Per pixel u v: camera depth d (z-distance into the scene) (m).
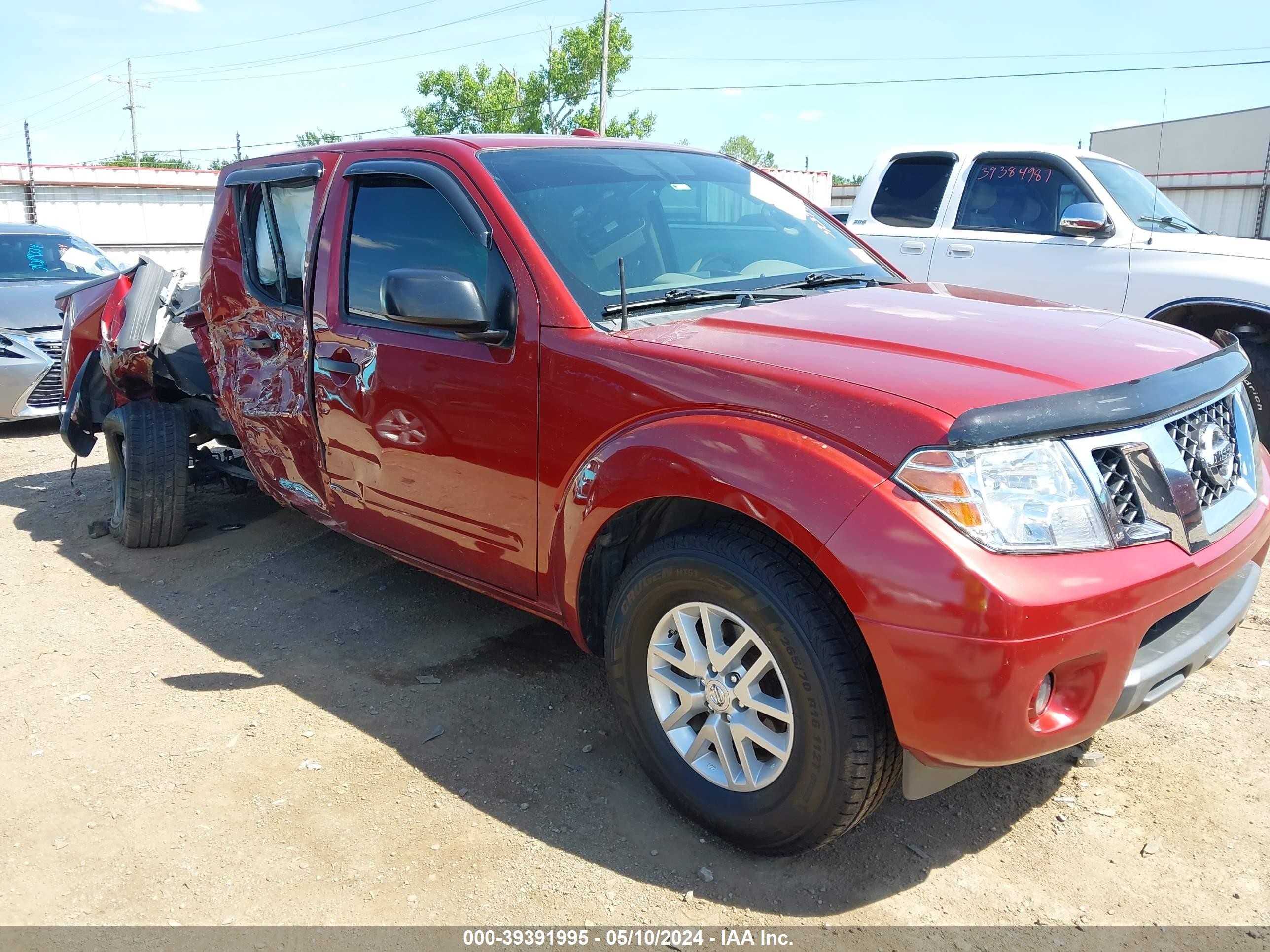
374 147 3.54
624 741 3.12
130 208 25.61
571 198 3.18
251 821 2.71
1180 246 5.95
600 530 2.67
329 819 2.72
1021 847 2.59
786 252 3.58
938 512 2.07
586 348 2.70
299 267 3.83
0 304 7.93
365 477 3.51
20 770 2.98
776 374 2.36
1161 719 3.21
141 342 4.81
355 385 3.41
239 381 4.14
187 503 4.96
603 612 2.93
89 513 5.60
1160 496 2.25
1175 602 2.22
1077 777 2.90
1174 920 2.32
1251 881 2.44
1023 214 6.60
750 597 2.32
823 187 28.00
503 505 2.99
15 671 3.64
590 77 44.84
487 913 2.36
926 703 2.08
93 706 3.36
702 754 2.60
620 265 2.72
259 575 4.58
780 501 2.21
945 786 2.38
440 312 2.77
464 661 3.67
